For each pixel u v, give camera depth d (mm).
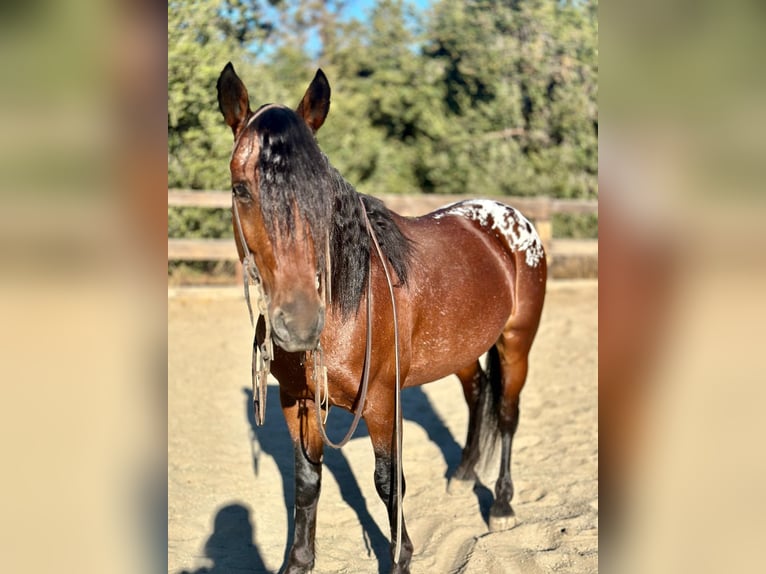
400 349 2357
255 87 9789
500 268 2938
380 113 13133
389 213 2512
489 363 3230
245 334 6070
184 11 8031
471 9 13273
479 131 12477
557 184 11492
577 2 12797
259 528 2979
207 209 8305
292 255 1714
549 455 3766
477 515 3129
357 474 3551
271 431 4117
